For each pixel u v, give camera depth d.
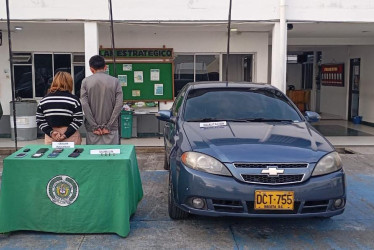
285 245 4.36
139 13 8.99
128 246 4.31
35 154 4.52
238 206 4.16
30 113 10.52
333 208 4.34
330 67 16.52
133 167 4.85
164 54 11.20
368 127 13.40
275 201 4.12
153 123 11.31
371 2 9.12
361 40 13.09
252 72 11.53
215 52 11.38
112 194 4.47
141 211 5.34
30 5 8.82
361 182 6.89
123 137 10.80
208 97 5.71
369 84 13.73
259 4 9.03
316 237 4.57
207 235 4.59
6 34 10.97
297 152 4.36
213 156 4.30
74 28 10.37
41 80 11.28
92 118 5.47
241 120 5.31
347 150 9.79
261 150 4.35
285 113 5.52
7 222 4.43
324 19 9.12
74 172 4.41
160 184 6.61
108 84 5.43
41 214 4.47
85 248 4.25
